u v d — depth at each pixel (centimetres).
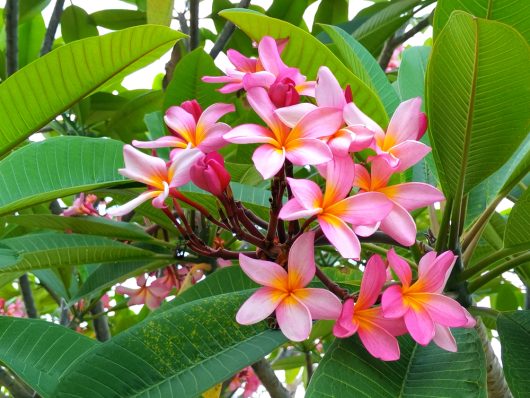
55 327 64
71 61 64
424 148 48
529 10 58
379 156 48
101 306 125
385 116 69
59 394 48
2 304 160
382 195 45
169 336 52
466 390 50
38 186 67
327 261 127
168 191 48
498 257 64
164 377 50
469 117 56
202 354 52
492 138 58
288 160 49
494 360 72
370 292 46
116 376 49
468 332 54
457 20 50
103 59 65
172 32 64
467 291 65
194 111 56
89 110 134
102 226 89
